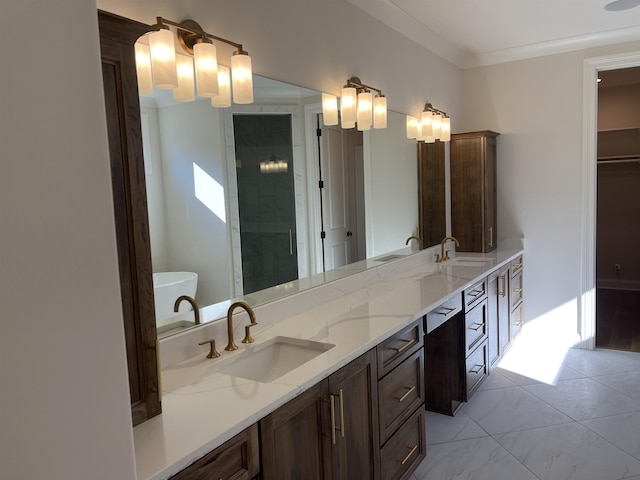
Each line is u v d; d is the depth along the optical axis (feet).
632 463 8.05
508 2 10.07
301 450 5.02
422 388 7.83
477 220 13.76
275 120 7.41
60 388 2.63
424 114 11.96
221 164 6.54
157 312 5.63
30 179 2.50
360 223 9.72
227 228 6.64
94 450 2.79
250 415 4.29
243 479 4.28
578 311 13.70
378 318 7.27
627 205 20.20
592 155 13.19
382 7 9.89
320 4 8.29
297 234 8.00
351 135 9.31
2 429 2.40
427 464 8.25
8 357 2.43
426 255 12.57
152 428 4.11
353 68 9.27
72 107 2.69
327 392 5.40
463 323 9.71
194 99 6.02
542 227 14.02
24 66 2.48
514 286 13.52
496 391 11.03
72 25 2.69
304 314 7.75
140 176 4.14
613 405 10.14
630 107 19.27
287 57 7.56
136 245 4.13
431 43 12.35
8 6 2.41
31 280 2.51
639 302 18.11
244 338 6.40
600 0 10.12
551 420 9.62
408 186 11.64
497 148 14.44
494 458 8.37
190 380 5.15
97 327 2.81
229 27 6.46
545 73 13.61
